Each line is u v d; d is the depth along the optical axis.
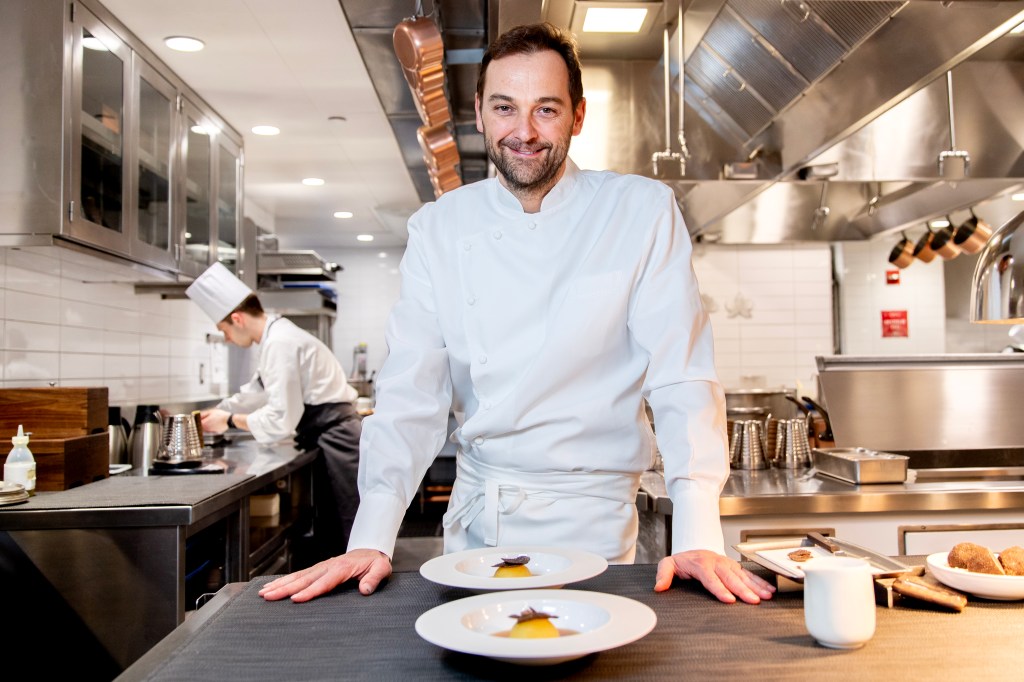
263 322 3.84
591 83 3.47
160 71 3.40
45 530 2.14
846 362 3.21
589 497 1.39
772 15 2.42
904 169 3.10
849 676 0.80
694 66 3.13
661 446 1.30
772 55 2.61
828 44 2.32
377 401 1.42
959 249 4.34
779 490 2.40
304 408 3.90
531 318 1.42
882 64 2.25
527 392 1.38
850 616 0.86
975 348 6.47
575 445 1.39
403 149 4.13
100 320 3.55
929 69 2.17
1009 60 3.11
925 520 2.36
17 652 2.14
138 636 2.15
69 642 2.15
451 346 1.48
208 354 4.96
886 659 0.85
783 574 1.07
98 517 2.14
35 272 3.01
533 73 1.32
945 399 3.16
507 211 1.47
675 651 0.88
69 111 2.63
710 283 6.44
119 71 3.03
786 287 6.44
